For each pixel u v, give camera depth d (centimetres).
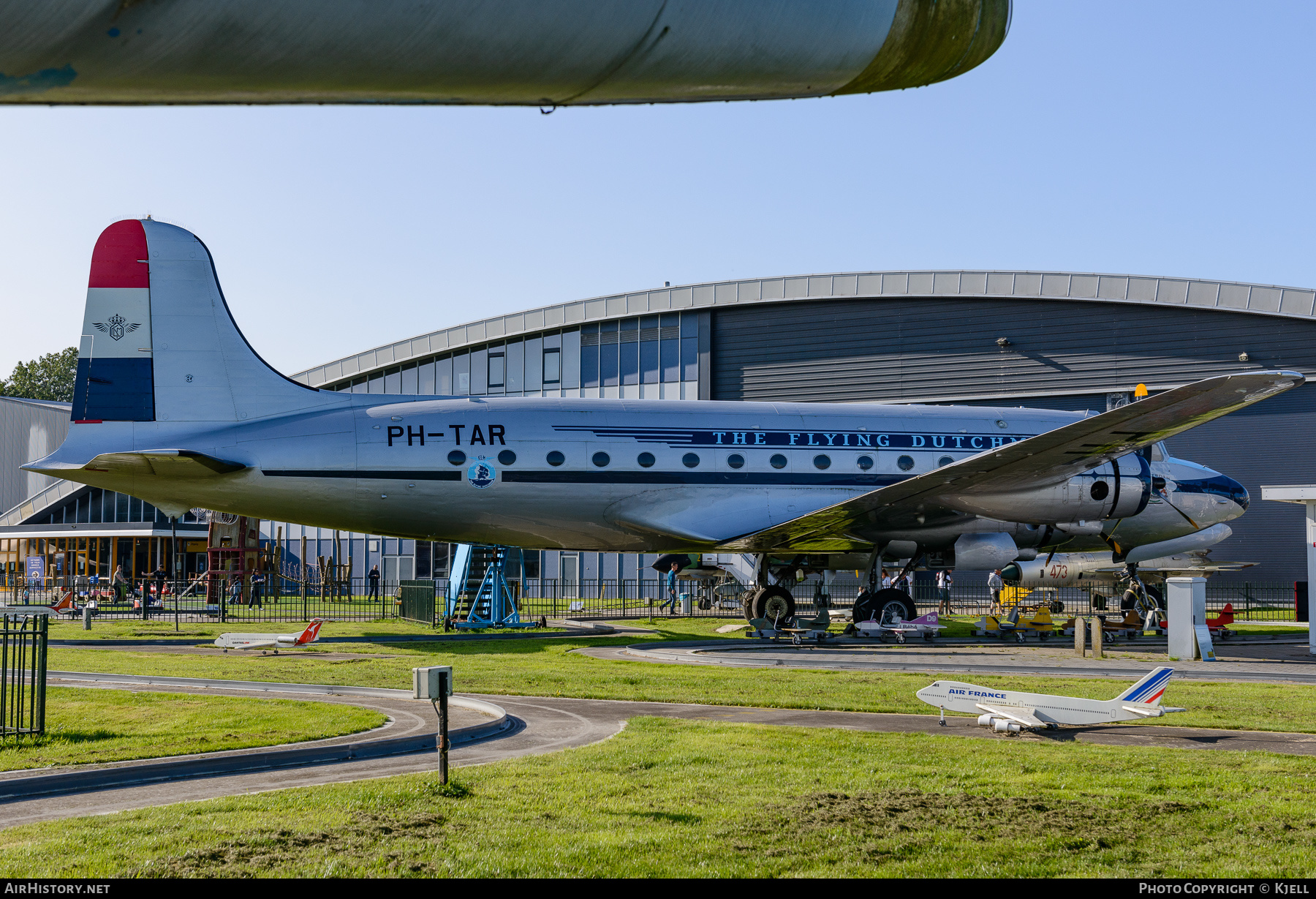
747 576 4366
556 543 2461
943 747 1045
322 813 763
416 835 707
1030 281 4219
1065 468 2284
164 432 2186
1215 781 883
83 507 5697
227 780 912
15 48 261
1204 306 4009
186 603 4484
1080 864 657
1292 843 703
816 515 2248
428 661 1975
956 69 389
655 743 1062
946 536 2484
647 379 4741
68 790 870
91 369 2183
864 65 367
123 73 284
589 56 319
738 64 343
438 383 5178
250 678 1652
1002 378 4253
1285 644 2569
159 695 1446
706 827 733
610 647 2300
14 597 4838
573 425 2352
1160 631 2841
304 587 4044
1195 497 2611
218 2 267
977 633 2695
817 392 4484
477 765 963
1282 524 3988
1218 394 1850
